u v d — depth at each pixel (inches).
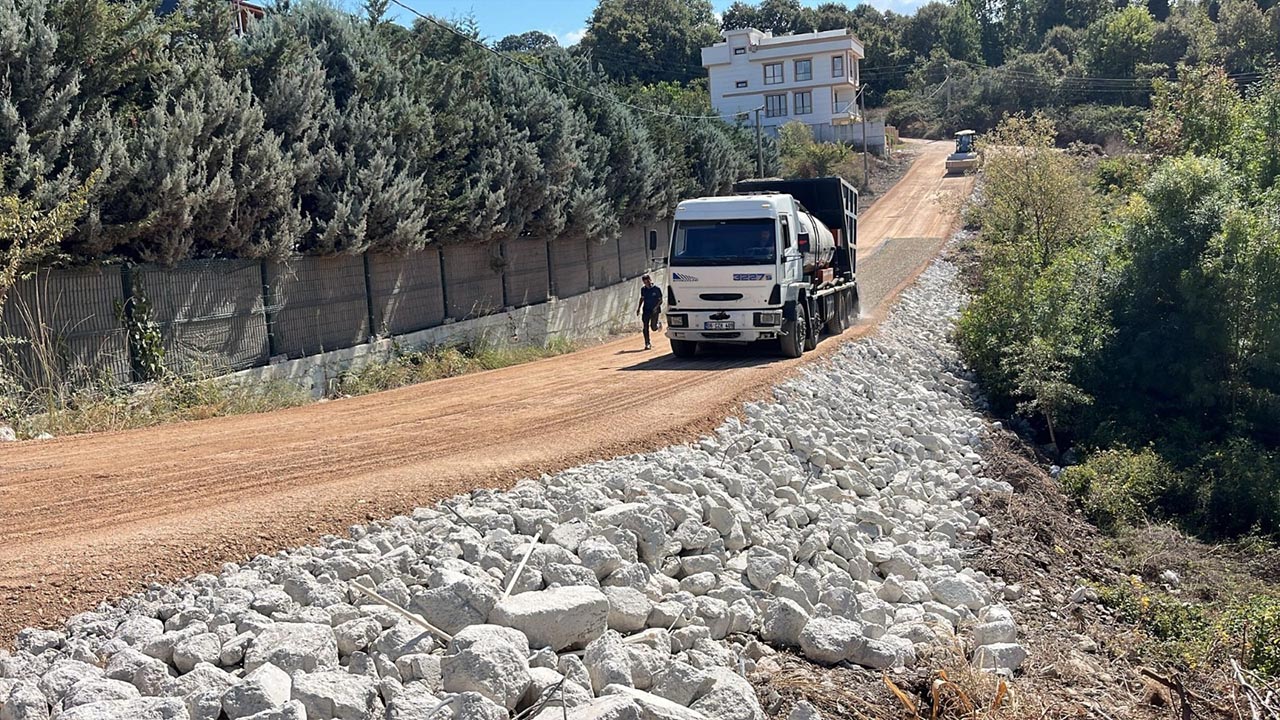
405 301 910.4
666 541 277.1
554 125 1139.9
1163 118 1555.1
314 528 263.1
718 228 738.8
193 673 171.3
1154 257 830.5
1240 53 3341.5
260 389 665.6
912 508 438.0
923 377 831.7
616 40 3833.7
